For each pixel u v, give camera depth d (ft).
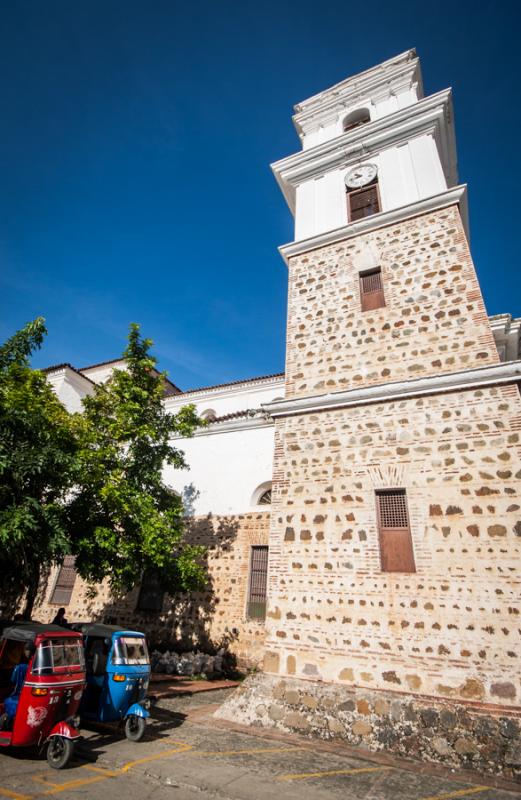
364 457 30.91
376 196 42.32
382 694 24.38
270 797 17.30
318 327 38.19
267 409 36.24
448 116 44.80
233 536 50.06
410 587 26.11
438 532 26.76
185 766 20.33
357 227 40.11
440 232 36.32
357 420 32.32
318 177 47.11
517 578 24.04
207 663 42.42
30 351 41.57
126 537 39.22
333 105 52.03
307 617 28.14
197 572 41.81
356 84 51.34
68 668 22.27
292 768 20.39
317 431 33.47
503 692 22.22
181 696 34.73
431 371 31.76
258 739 24.52
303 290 40.68
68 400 76.02
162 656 44.16
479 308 32.14
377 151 44.45
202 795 17.54
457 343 31.83
